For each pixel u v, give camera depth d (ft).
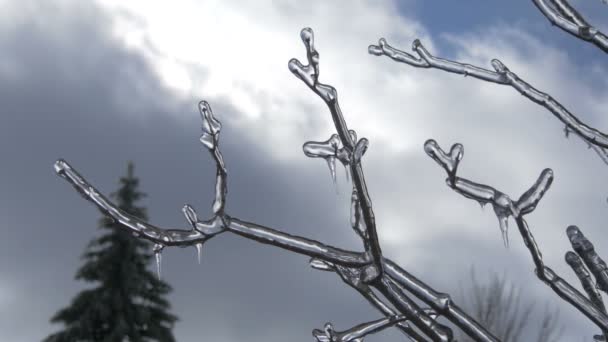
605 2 4.02
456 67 4.50
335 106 3.69
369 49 4.67
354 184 3.69
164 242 3.90
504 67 4.39
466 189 3.73
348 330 4.09
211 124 3.86
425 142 3.71
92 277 37.19
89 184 3.92
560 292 3.92
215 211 3.88
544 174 3.73
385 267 3.77
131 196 38.29
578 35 4.00
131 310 36.83
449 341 3.77
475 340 3.71
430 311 4.17
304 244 3.82
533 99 4.35
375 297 4.08
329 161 3.72
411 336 4.07
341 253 3.79
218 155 3.87
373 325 4.08
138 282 37.14
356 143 3.68
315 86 3.69
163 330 37.68
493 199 3.73
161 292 38.65
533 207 3.72
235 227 3.86
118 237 37.68
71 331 35.73
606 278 4.20
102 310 35.65
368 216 3.70
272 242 3.85
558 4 4.06
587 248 4.26
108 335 35.99
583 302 3.92
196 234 3.89
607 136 4.21
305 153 3.72
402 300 3.77
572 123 4.24
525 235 3.80
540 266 3.89
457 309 3.74
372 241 3.73
